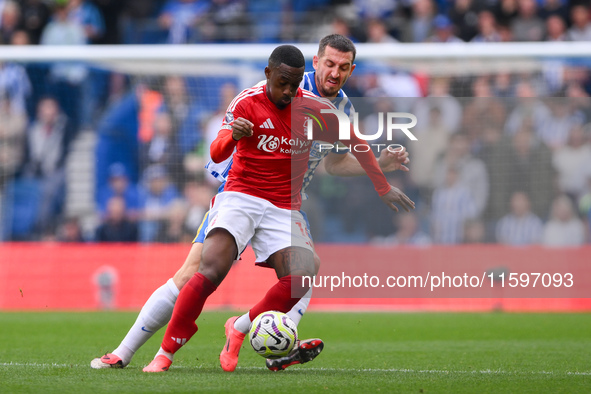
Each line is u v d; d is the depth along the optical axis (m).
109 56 32.34
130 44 49.84
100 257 35.69
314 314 31.59
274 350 13.16
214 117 42.34
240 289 34.56
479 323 27.47
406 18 48.66
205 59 32.53
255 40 50.00
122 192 42.41
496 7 47.53
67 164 44.81
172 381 12.19
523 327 26.05
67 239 42.97
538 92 41.25
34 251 35.69
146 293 35.53
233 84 42.50
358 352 18.98
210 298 34.38
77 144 45.19
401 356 18.05
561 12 47.25
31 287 35.41
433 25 47.97
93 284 35.41
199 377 12.78
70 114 45.25
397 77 41.53
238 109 13.41
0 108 44.31
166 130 42.28
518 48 30.91
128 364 14.91
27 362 16.02
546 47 30.92
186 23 50.16
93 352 18.36
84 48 32.47
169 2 51.06
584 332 24.45
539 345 20.75
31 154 44.38
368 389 11.66
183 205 41.59
